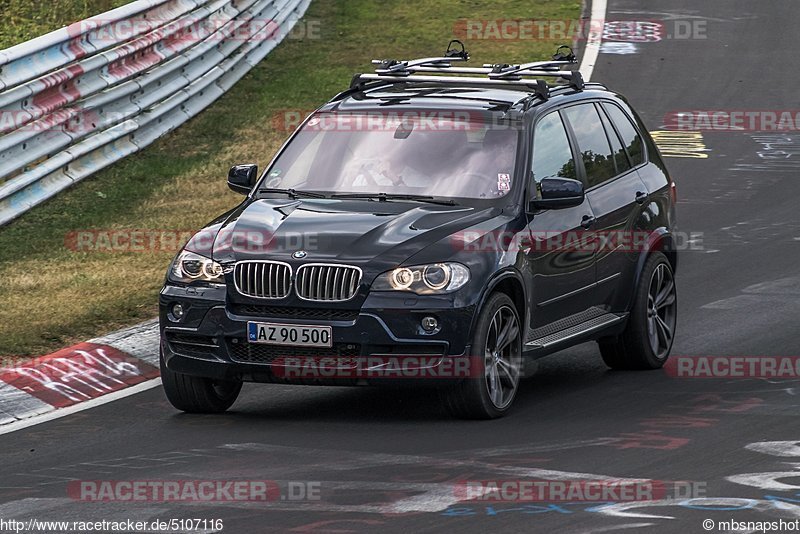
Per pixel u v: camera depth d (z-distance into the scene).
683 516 24.33
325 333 30.78
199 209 55.38
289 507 25.03
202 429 31.44
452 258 31.25
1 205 52.31
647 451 28.88
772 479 26.69
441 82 37.41
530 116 35.19
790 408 32.75
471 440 29.94
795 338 40.31
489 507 24.89
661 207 39.06
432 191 33.78
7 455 29.66
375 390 35.38
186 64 68.88
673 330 38.75
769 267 49.53
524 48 89.00
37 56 54.31
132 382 36.12
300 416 32.59
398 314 30.67
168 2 67.12
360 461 28.23
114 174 60.16
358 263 30.94
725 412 32.47
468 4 101.38
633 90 81.12
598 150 37.34
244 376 31.58
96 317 40.78
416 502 25.23
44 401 34.19
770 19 100.12
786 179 64.00
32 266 47.44
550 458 28.34
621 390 35.12
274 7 86.25
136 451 29.58
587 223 35.47
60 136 56.22
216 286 31.73
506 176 33.84
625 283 37.19
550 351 34.03
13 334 38.66
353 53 85.88
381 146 35.00
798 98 80.00
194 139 66.69
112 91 60.94
